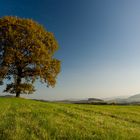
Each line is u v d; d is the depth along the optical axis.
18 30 56.25
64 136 14.68
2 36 55.41
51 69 59.41
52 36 60.84
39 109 28.06
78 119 22.83
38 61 56.06
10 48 54.34
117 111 38.12
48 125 17.08
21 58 54.59
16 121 17.16
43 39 59.62
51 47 60.72
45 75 58.28
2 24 56.38
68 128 17.03
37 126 16.22
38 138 13.92
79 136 14.95
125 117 30.39
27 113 22.41
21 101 39.53
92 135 15.59
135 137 16.58
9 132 13.85
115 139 15.12
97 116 28.00
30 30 56.44
